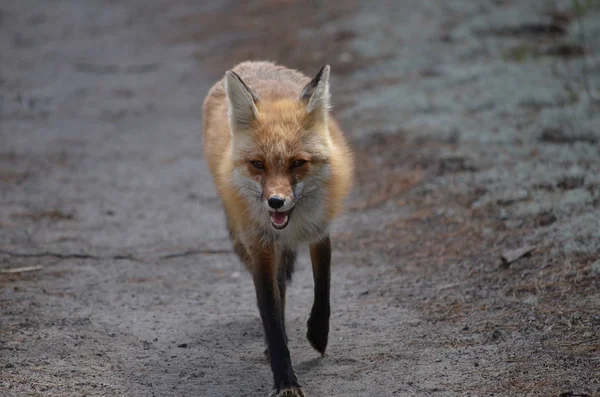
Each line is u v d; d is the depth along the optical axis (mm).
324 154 8516
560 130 15414
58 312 10273
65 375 8422
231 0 37781
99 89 26297
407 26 25484
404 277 11211
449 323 9461
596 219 11039
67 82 27406
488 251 11352
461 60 21766
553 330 8742
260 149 8242
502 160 14562
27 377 8320
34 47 33375
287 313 10492
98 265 12281
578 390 7355
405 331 9414
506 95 18125
